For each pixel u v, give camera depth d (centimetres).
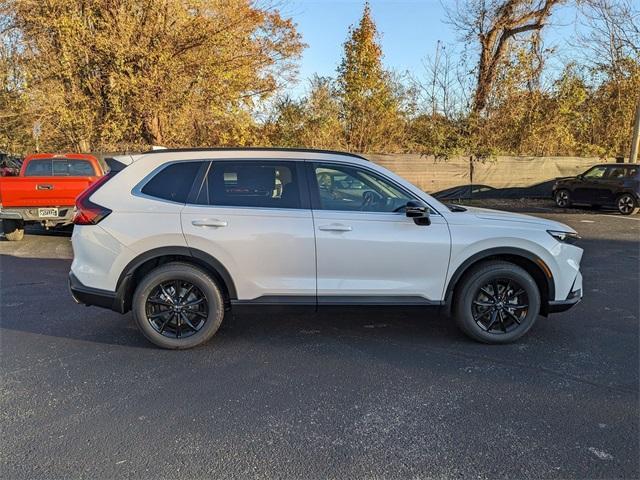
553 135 1964
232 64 1622
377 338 446
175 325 418
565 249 421
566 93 1919
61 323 486
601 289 611
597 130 2019
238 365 388
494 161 1753
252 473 254
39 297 577
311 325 480
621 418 307
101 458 266
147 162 418
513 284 424
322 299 411
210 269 413
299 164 418
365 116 1914
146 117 1572
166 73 1535
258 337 448
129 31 1497
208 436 288
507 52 2008
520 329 427
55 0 1467
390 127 1936
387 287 412
